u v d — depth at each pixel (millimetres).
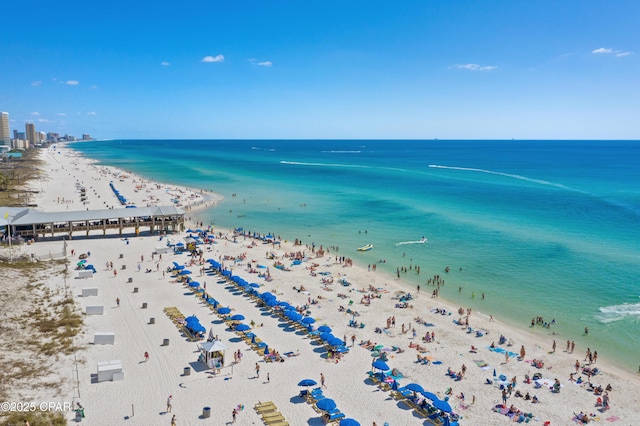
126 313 53094
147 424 33031
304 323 49531
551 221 109812
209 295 59531
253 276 68562
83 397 36000
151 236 91812
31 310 52156
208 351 40812
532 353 46531
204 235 93062
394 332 50656
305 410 35531
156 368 41031
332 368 42219
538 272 71812
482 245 87625
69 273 66125
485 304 59500
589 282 67125
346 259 78562
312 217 115938
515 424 34562
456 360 44656
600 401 37656
